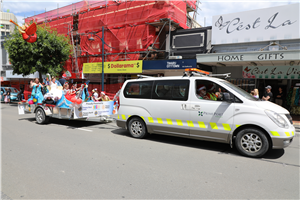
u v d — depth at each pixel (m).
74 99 7.58
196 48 13.77
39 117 8.94
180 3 15.13
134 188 3.35
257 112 4.77
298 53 9.23
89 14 18.70
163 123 6.05
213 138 5.33
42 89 9.00
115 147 5.60
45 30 15.98
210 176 3.83
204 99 5.47
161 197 3.08
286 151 5.44
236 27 11.95
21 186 3.42
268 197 3.11
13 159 4.65
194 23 19.48
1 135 6.88
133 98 6.65
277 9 10.71
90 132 7.43
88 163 4.42
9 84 28.08
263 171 4.09
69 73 19.44
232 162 4.56
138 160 4.62
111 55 17.27
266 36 11.09
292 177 3.83
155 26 15.70
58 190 3.28
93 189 3.31
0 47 27.80
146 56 15.20
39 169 4.10
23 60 15.77
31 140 6.25
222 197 3.09
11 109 15.09
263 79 12.87
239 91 5.34
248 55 10.41
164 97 6.07
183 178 3.73
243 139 4.98
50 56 16.58
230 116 5.06
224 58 11.06
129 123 6.73
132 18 15.91
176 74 15.30
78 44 20.45
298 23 10.23
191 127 5.59
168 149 5.49
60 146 5.64
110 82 18.45
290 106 12.38
